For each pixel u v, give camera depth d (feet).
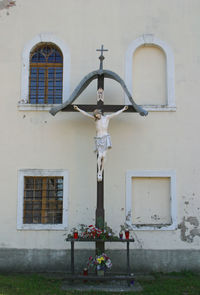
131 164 27.32
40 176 27.30
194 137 27.63
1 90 27.94
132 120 27.78
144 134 27.63
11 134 27.53
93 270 25.77
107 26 28.68
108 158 27.35
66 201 26.86
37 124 27.66
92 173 27.20
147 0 28.78
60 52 28.96
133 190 27.48
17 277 23.91
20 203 26.81
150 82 28.60
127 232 23.26
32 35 28.55
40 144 27.45
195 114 27.84
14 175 27.09
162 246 26.43
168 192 27.48
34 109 27.68
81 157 27.35
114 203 26.86
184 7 28.89
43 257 26.27
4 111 27.73
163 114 27.84
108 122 25.27
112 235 23.44
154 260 26.25
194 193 27.04
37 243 26.43
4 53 28.35
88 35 28.55
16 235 26.53
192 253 26.37
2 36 28.53
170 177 27.22
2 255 26.30
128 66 28.25
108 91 28.07
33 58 28.96
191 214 26.84
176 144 27.55
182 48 28.50
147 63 28.84
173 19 28.81
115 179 27.14
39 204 27.45
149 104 28.30
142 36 28.58
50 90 28.81
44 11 28.78
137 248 26.35
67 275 24.85
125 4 28.91
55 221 27.27
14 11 28.81
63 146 27.45
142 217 27.17
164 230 26.55
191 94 28.02
